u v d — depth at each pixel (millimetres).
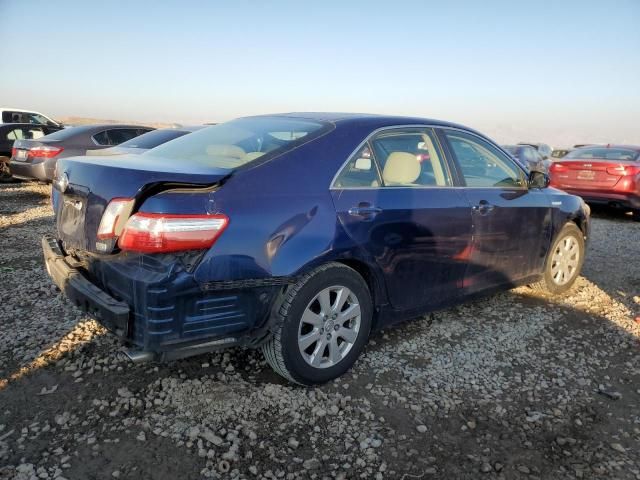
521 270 4570
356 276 3213
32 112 16188
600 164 10164
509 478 2473
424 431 2799
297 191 2949
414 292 3637
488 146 4348
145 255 2521
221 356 3469
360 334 3312
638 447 2746
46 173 9711
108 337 3646
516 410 3045
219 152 3244
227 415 2834
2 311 4043
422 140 3799
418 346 3809
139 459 2459
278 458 2527
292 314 2928
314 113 3867
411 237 3469
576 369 3586
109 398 2930
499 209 4125
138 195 2502
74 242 2922
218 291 2652
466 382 3336
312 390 3127
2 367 3215
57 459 2430
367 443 2672
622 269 6352
